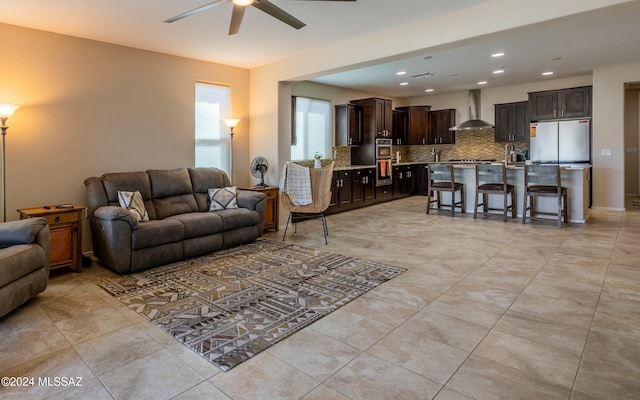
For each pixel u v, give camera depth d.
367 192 8.23
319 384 1.92
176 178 4.82
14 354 2.24
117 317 2.74
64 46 4.24
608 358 2.13
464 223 6.18
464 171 7.16
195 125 5.50
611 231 5.34
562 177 6.09
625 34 4.84
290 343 2.35
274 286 3.34
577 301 2.93
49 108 4.16
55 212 3.65
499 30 3.57
